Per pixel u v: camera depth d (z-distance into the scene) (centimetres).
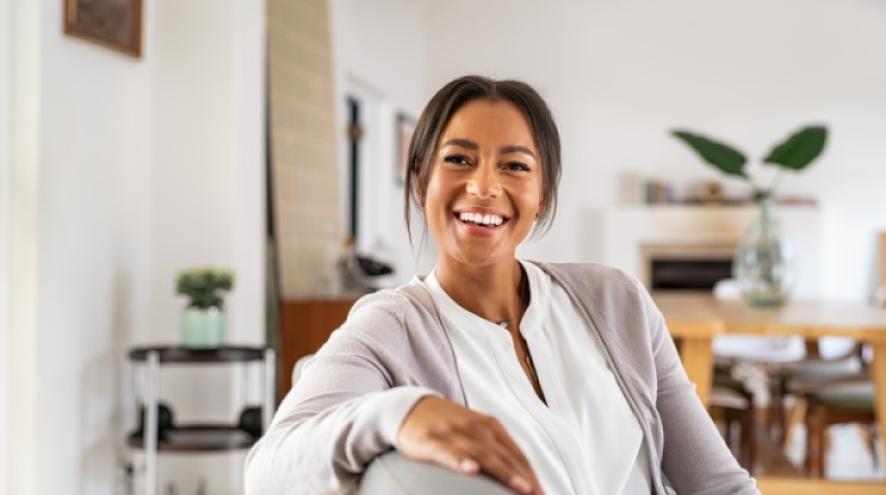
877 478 512
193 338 331
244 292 380
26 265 298
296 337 437
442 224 120
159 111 374
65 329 313
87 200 328
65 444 314
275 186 444
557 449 116
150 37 374
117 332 348
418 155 124
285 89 464
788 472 412
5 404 297
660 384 135
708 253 811
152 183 374
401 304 118
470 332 120
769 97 805
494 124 119
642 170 819
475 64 827
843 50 795
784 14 801
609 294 133
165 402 369
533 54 824
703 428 135
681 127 815
